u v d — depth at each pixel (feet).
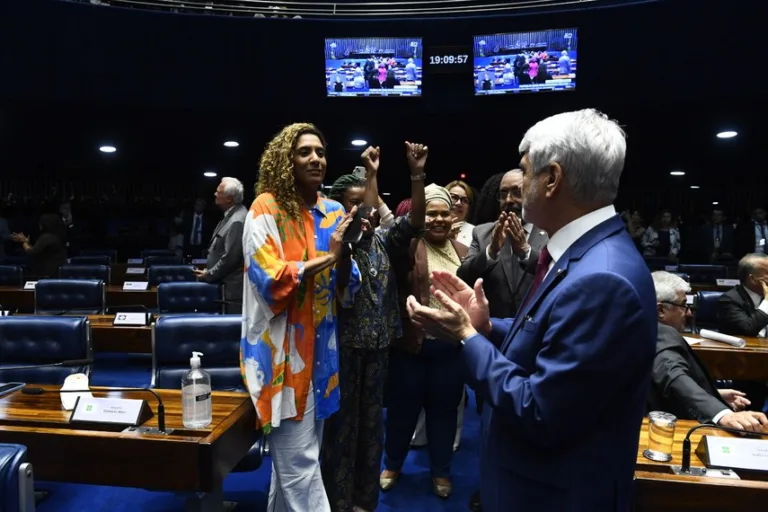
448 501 7.88
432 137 26.16
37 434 4.80
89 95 19.72
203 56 20.65
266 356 5.13
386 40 20.61
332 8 23.48
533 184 3.00
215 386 7.19
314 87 21.02
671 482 3.98
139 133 24.86
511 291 6.97
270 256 5.07
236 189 12.19
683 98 18.84
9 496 2.67
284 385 5.25
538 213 3.07
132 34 20.10
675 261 23.17
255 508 7.50
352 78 20.76
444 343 7.61
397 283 7.38
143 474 4.67
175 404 5.67
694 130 24.16
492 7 21.94
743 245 25.25
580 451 2.73
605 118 2.96
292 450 5.43
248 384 5.15
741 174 33.96
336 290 6.10
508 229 6.82
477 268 7.14
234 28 20.74
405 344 7.47
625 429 2.73
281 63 20.93
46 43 19.17
